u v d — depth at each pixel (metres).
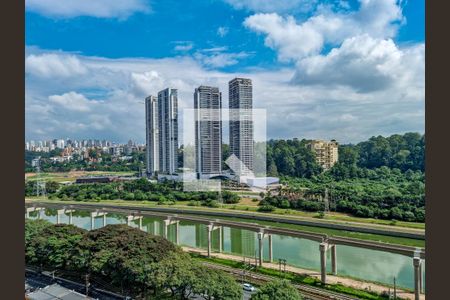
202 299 39.97
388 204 77.12
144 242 45.97
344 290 50.62
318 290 50.72
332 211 80.88
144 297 41.69
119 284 43.34
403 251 52.59
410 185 80.00
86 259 45.97
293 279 54.59
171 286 39.66
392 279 57.41
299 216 81.69
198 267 41.09
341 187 84.56
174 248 46.28
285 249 74.88
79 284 46.03
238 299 38.62
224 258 67.38
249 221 84.69
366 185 83.75
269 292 37.31
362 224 73.44
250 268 59.84
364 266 63.56
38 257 50.59
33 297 39.84
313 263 65.50
